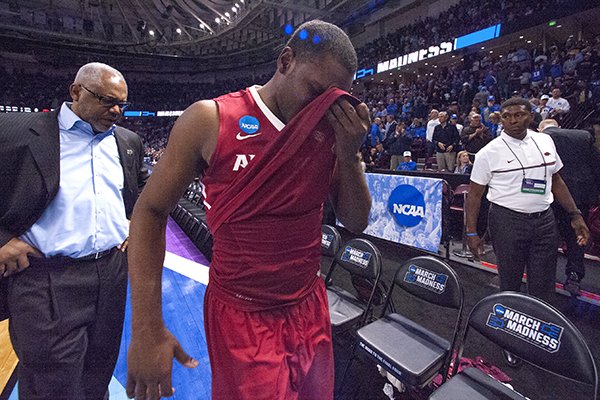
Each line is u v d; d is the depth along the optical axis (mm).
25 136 1151
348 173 672
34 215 1151
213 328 700
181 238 4848
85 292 1261
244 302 671
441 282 1729
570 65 8156
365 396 1759
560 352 1223
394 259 3789
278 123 590
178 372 1977
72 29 21672
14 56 22125
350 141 565
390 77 15703
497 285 3055
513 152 1918
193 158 599
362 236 4508
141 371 578
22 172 1128
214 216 644
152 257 596
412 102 10891
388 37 15453
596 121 5961
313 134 584
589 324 2379
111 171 1392
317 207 687
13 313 1155
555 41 10484
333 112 542
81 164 1289
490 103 6867
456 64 13023
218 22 19891
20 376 1177
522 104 1848
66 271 1216
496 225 2006
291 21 17891
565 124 6262
